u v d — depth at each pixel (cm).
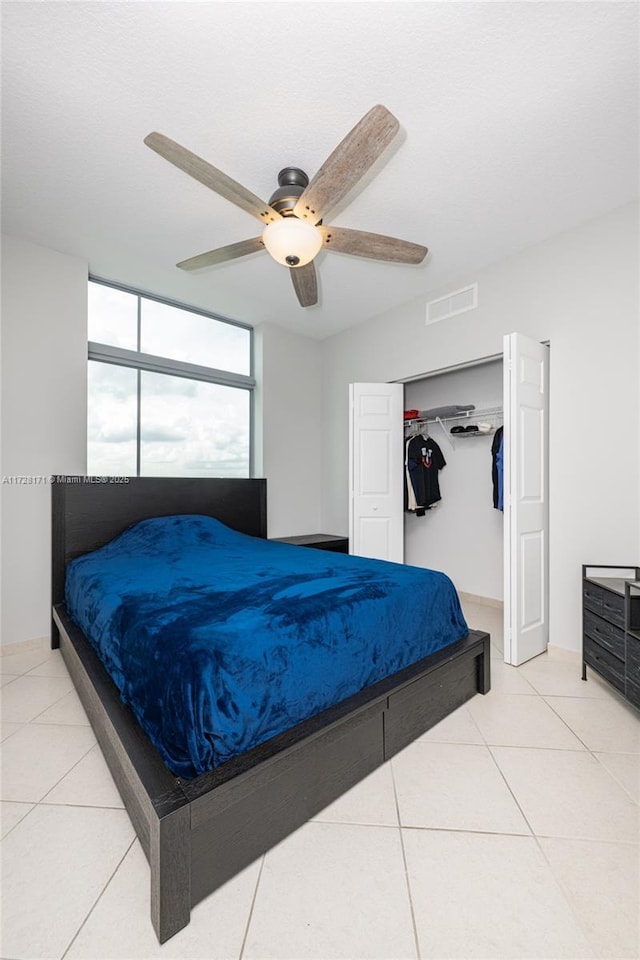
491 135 198
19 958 99
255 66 163
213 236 280
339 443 459
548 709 210
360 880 119
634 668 196
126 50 157
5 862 124
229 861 119
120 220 263
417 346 371
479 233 276
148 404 373
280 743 131
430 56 160
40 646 289
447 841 133
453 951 101
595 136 199
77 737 185
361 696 161
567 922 108
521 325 296
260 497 412
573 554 271
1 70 164
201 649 129
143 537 302
